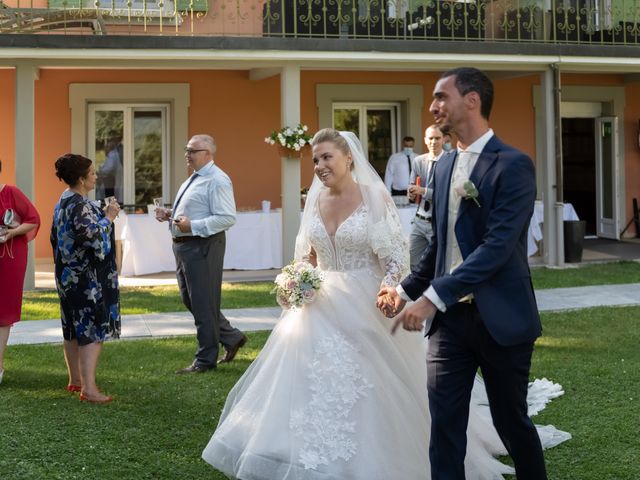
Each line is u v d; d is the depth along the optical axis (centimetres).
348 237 403
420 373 402
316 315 394
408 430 375
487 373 319
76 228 509
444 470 317
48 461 418
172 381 575
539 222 1220
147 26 1208
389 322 400
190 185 598
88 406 516
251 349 677
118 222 1116
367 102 1374
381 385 378
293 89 1052
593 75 1460
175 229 597
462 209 321
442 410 320
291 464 359
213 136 1288
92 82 1239
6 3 1180
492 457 412
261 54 1012
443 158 339
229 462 382
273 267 1136
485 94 323
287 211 1067
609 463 411
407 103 1362
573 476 394
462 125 324
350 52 1043
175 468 410
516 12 1237
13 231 559
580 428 467
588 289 978
